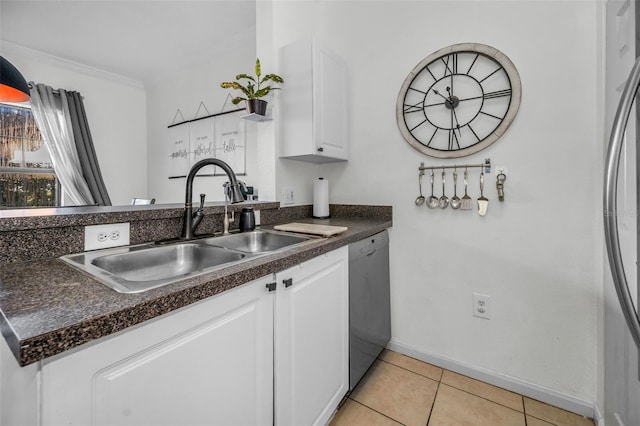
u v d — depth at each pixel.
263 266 0.83
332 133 1.77
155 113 3.61
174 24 2.49
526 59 1.40
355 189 1.97
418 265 1.75
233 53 2.77
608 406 1.16
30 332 0.43
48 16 2.38
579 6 1.29
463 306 1.62
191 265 1.19
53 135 3.01
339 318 1.29
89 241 0.98
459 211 1.61
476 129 1.53
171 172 3.39
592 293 1.30
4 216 0.83
